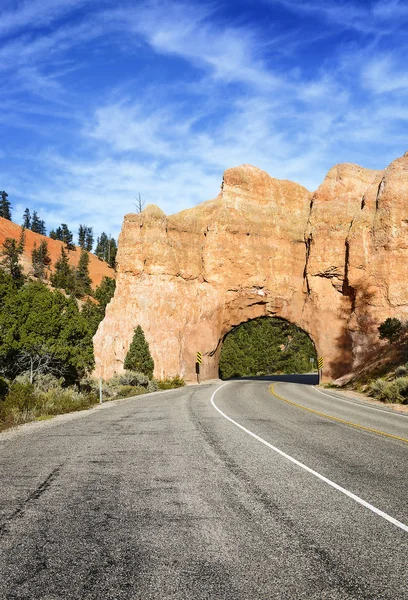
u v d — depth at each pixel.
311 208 53.38
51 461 7.43
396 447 8.82
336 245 48.94
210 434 10.24
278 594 3.04
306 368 88.06
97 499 5.27
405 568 3.45
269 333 82.69
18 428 12.19
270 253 51.75
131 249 50.38
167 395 26.53
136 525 4.38
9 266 110.88
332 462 7.31
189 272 51.22
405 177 46.00
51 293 33.81
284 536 4.09
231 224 51.50
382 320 44.62
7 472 6.71
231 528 4.29
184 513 4.74
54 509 4.91
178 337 48.69
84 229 192.12
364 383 32.78
